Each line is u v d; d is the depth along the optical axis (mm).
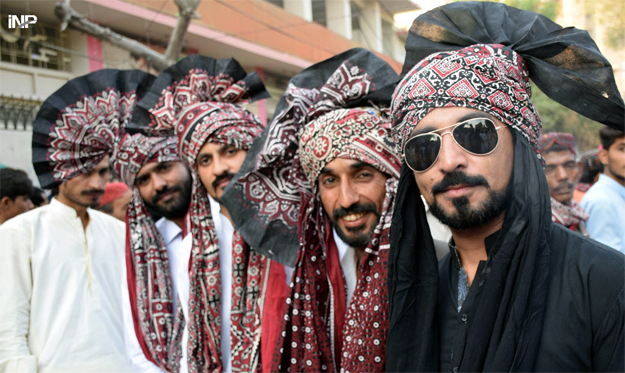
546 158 2346
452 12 1203
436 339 1149
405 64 1248
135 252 2068
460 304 1148
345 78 1587
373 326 1356
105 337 2266
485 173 1011
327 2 4250
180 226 2219
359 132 1445
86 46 4723
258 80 2051
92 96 2197
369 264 1438
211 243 1873
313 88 1719
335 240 1704
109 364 2232
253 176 1687
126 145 2102
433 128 1038
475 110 1020
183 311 1913
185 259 1943
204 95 2006
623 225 2082
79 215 2387
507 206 1037
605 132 2174
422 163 1054
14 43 4684
